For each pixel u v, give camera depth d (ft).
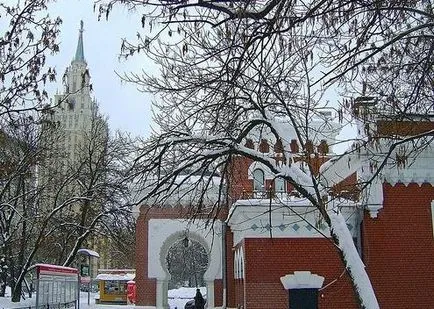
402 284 64.44
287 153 45.75
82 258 159.84
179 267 275.18
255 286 64.18
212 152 45.39
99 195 115.65
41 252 142.00
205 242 100.07
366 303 41.29
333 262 64.69
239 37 30.76
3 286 123.24
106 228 120.26
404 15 30.86
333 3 27.66
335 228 43.37
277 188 81.76
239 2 26.71
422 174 65.82
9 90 50.93
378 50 30.42
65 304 112.06
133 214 100.53
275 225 65.26
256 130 58.49
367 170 62.69
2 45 48.93
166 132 46.16
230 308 91.66
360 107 40.75
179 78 44.09
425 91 37.04
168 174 46.78
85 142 167.53
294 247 64.95
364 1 29.27
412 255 65.05
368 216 65.31
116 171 126.72
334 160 49.03
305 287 63.87
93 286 269.44
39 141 123.65
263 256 64.80
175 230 99.66
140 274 99.96
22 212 125.08
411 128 40.40
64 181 132.05
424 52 35.19
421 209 65.77
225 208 82.84
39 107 53.47
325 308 63.67
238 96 43.68
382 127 39.60
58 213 139.95
